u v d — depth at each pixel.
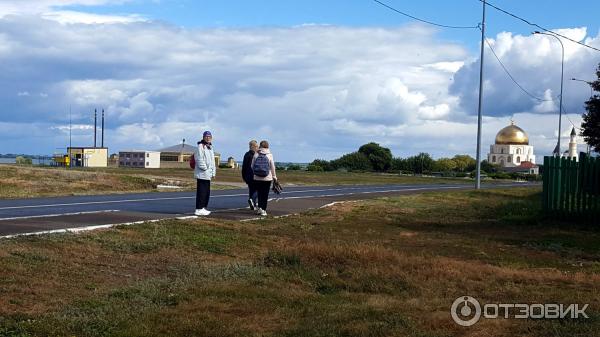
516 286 8.72
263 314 7.07
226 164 80.31
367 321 6.72
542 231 16.05
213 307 7.25
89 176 28.97
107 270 8.77
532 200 26.17
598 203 17.55
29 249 9.16
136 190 26.78
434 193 28.70
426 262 9.87
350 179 50.81
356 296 7.96
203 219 14.03
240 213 16.08
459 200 25.39
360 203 21.19
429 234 14.35
